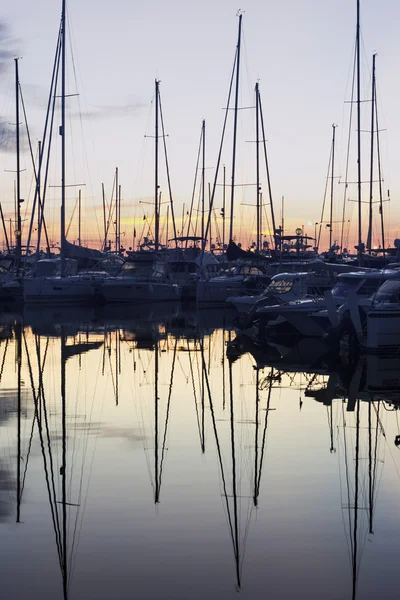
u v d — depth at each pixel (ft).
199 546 31.99
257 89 184.85
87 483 40.57
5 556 30.99
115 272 195.31
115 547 31.89
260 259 165.17
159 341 110.11
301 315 110.42
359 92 151.53
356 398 65.10
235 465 44.01
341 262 171.42
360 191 154.10
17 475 41.98
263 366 84.99
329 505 37.04
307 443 49.24
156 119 207.82
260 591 27.91
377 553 31.24
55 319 146.10
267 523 34.63
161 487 39.83
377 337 92.73
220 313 163.63
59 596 27.53
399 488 39.68
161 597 27.48
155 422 55.57
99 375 77.56
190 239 199.82
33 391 68.08
